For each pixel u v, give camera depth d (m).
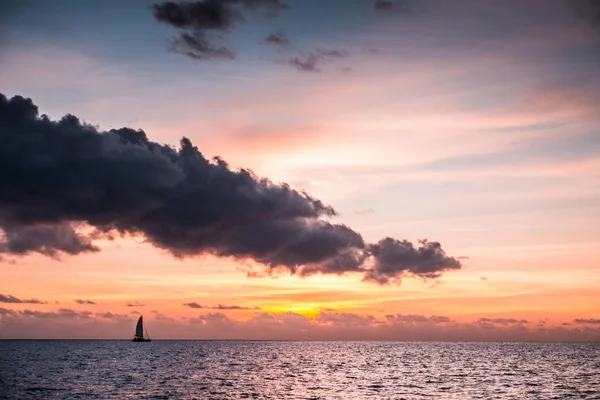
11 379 114.50
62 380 113.50
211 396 89.75
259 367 160.00
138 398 86.38
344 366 167.38
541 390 100.81
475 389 101.50
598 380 121.94
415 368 158.25
